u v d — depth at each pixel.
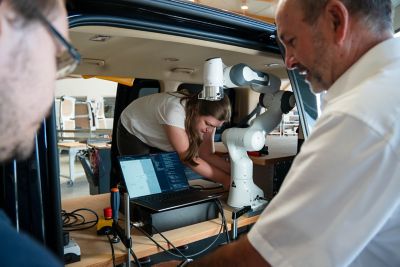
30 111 0.34
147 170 1.10
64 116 4.94
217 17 0.82
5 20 0.30
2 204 0.57
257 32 0.94
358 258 0.57
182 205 0.98
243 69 1.01
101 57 1.29
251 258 0.55
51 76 0.35
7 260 0.24
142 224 0.96
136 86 2.17
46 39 0.34
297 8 0.62
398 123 0.47
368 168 0.47
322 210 0.50
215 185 1.46
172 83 1.99
